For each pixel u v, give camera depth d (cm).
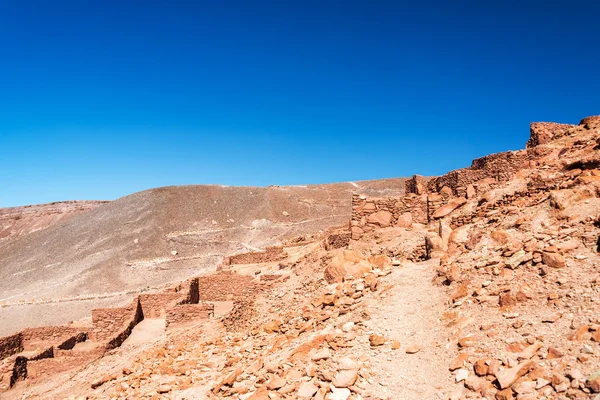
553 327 1134
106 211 16138
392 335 1397
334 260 2175
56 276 10456
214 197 16538
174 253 11100
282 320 1912
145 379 1745
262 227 13138
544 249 1448
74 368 2670
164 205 15500
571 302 1195
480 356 1140
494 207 2212
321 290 2073
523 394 951
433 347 1276
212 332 2505
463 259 1723
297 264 3200
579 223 1566
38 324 6412
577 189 1792
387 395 1121
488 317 1293
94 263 10881
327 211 15450
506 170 2892
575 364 975
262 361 1487
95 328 3269
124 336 3077
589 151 2345
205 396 1408
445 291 1568
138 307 3538
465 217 2242
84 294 8256
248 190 17325
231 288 3972
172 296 3609
